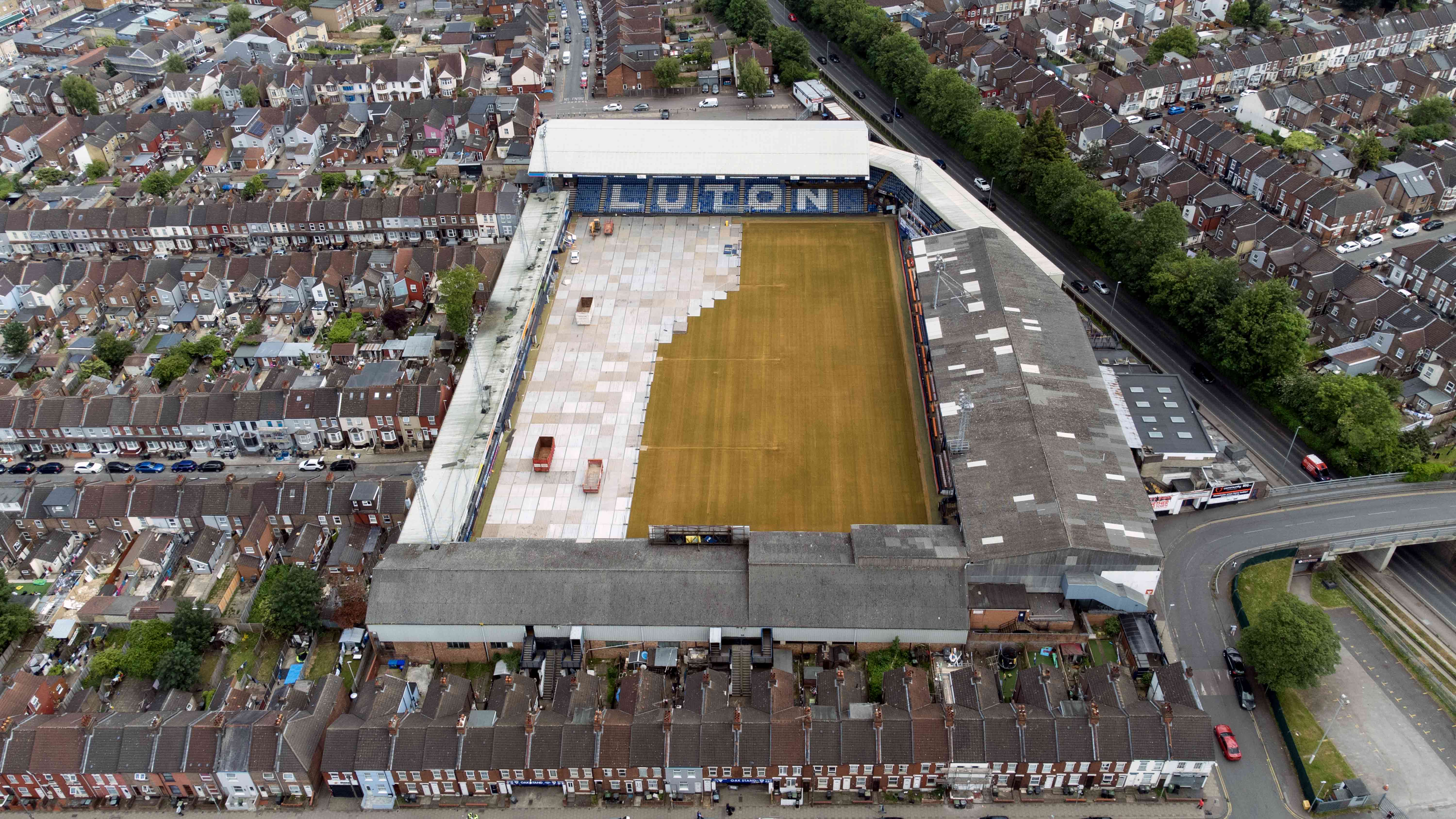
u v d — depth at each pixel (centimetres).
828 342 18675
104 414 16350
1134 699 11219
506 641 12575
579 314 19238
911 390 17400
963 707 11262
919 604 12412
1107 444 14525
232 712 11488
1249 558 13712
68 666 12888
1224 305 17638
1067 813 10875
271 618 12775
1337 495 14688
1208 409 16912
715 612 12425
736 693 11919
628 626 12369
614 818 10962
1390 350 17562
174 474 16200
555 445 16325
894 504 14950
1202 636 12781
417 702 12138
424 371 17462
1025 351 16238
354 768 10875
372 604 12488
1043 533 12775
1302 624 11625
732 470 15712
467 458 15300
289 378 17188
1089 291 19962
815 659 12569
